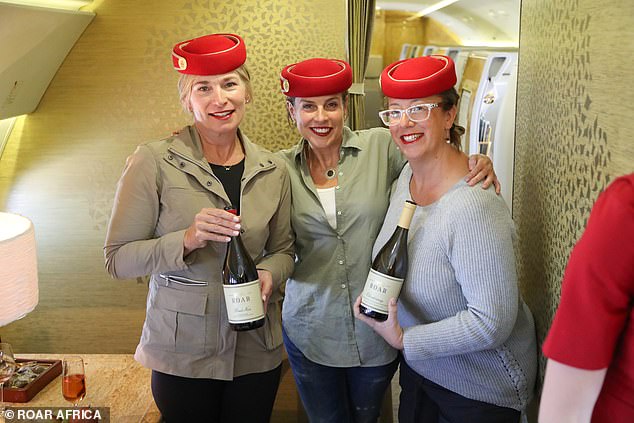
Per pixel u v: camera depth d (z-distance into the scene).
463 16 4.97
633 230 0.92
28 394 2.07
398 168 2.03
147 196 1.79
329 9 2.59
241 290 1.70
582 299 0.97
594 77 1.35
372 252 1.89
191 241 1.73
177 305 1.83
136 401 2.11
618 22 1.20
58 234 2.77
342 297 1.96
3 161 2.74
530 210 2.00
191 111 1.82
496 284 1.52
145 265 1.76
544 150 1.81
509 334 1.57
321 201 1.95
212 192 1.82
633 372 0.98
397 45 6.80
